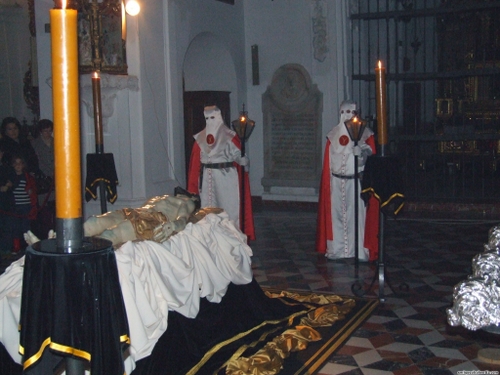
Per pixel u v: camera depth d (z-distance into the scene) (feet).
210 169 23.54
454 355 13.12
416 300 17.17
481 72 32.17
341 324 15.07
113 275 7.17
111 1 24.88
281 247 24.66
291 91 35.01
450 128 39.04
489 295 7.93
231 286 14.44
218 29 33.24
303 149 35.09
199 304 12.67
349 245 22.24
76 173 6.72
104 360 7.04
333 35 33.55
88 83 25.21
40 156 23.97
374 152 22.38
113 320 7.14
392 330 14.76
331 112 34.12
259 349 13.12
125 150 26.71
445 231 27.20
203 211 14.42
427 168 41.37
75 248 6.87
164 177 28.45
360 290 17.76
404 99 37.17
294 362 12.64
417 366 12.55
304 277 19.99
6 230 22.18
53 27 6.36
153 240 11.77
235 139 23.57
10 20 33.42
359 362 12.82
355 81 35.35
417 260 21.93
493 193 33.96
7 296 9.48
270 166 36.01
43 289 6.88
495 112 39.50
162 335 11.60
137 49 26.48
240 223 23.30
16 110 33.96
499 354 12.84
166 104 28.55
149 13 27.25
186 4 30.09
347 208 22.04
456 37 41.24
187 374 11.64
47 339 6.98
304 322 15.03
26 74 31.63
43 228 23.71
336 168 22.07
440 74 32.68
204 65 35.37
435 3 38.52
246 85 36.27
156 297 11.19
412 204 32.45
